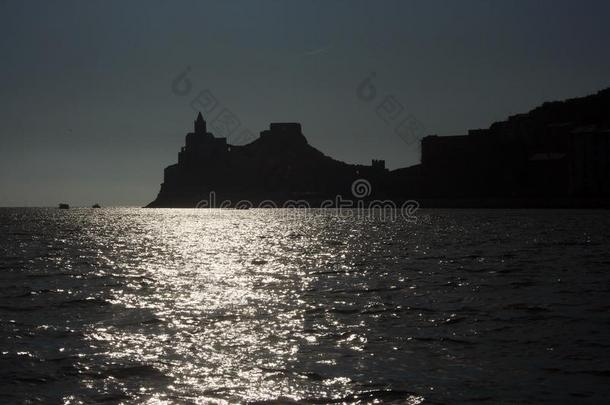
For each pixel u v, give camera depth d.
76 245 162.62
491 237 177.38
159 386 37.97
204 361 42.88
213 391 37.16
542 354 43.94
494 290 72.25
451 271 92.50
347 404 35.16
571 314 57.03
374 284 79.19
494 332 50.47
